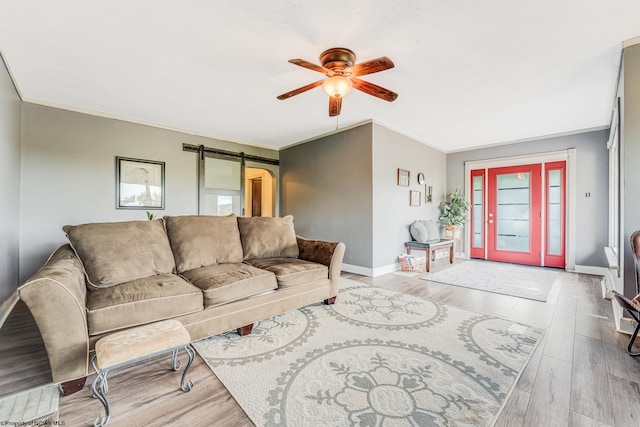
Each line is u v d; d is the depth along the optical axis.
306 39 2.18
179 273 2.47
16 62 2.54
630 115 2.25
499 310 2.79
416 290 3.48
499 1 1.77
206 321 2.03
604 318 2.58
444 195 6.18
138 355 1.37
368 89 2.42
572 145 4.66
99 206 3.85
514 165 5.33
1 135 2.49
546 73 2.71
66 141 3.61
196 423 1.31
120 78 2.86
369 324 2.44
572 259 4.60
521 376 1.67
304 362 1.83
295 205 5.62
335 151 4.77
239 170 5.41
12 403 1.45
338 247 2.98
